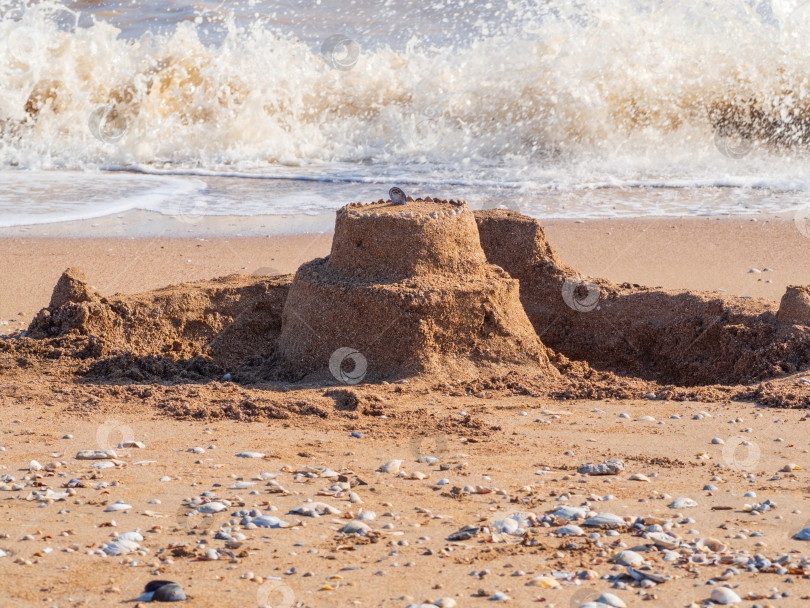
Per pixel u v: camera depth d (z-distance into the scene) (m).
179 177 41.66
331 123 47.81
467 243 17.86
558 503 11.27
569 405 15.88
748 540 10.02
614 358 19.78
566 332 20.22
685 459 13.04
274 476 12.26
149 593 8.70
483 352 17.28
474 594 8.69
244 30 57.09
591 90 46.81
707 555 9.60
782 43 48.78
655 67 48.03
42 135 46.53
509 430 14.42
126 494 11.56
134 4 70.25
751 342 17.88
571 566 9.35
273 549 9.83
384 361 16.80
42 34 51.12
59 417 15.02
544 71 48.25
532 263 20.39
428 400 15.84
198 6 68.69
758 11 51.62
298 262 27.83
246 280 21.56
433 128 46.66
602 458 13.10
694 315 19.05
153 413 15.28
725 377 18.09
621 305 19.91
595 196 36.69
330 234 31.33
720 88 47.12
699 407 15.67
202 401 15.79
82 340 18.66
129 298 19.66
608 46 49.12
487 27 57.78
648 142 44.78
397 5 65.75
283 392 16.30
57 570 9.26
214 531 10.33
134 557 9.61
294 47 53.03
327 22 62.59
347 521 10.65
